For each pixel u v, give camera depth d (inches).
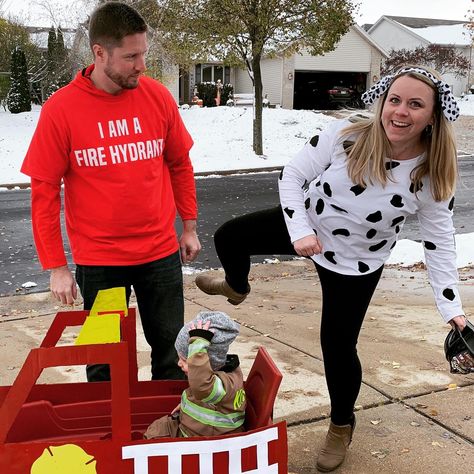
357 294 110.7
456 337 105.1
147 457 81.9
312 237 105.1
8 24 1103.6
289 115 987.9
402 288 251.1
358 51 1406.3
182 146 123.2
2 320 210.4
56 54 1082.7
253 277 274.1
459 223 409.4
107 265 113.5
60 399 103.3
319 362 167.5
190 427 91.4
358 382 115.6
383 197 104.3
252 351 175.9
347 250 109.3
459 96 1633.9
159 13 748.6
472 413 138.5
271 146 824.3
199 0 669.9
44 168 107.6
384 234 109.0
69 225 115.3
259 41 695.1
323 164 108.0
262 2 661.9
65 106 106.4
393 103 97.5
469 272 279.9
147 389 106.8
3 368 165.0
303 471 116.6
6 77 1050.1
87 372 121.2
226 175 658.2
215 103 1211.9
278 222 120.3
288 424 133.6
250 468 84.1
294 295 241.0
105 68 104.0
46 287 259.3
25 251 321.1
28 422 98.7
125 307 96.1
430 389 150.6
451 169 104.0
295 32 713.6
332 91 1371.8
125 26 101.0
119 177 110.0
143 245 114.9
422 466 117.9
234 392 91.3
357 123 105.0
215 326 91.3
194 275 273.1
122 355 80.3
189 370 88.7
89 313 102.6
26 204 468.8
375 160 101.4
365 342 182.2
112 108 108.3
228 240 125.7
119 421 81.0
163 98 115.4
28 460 81.1
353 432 130.0
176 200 129.3
